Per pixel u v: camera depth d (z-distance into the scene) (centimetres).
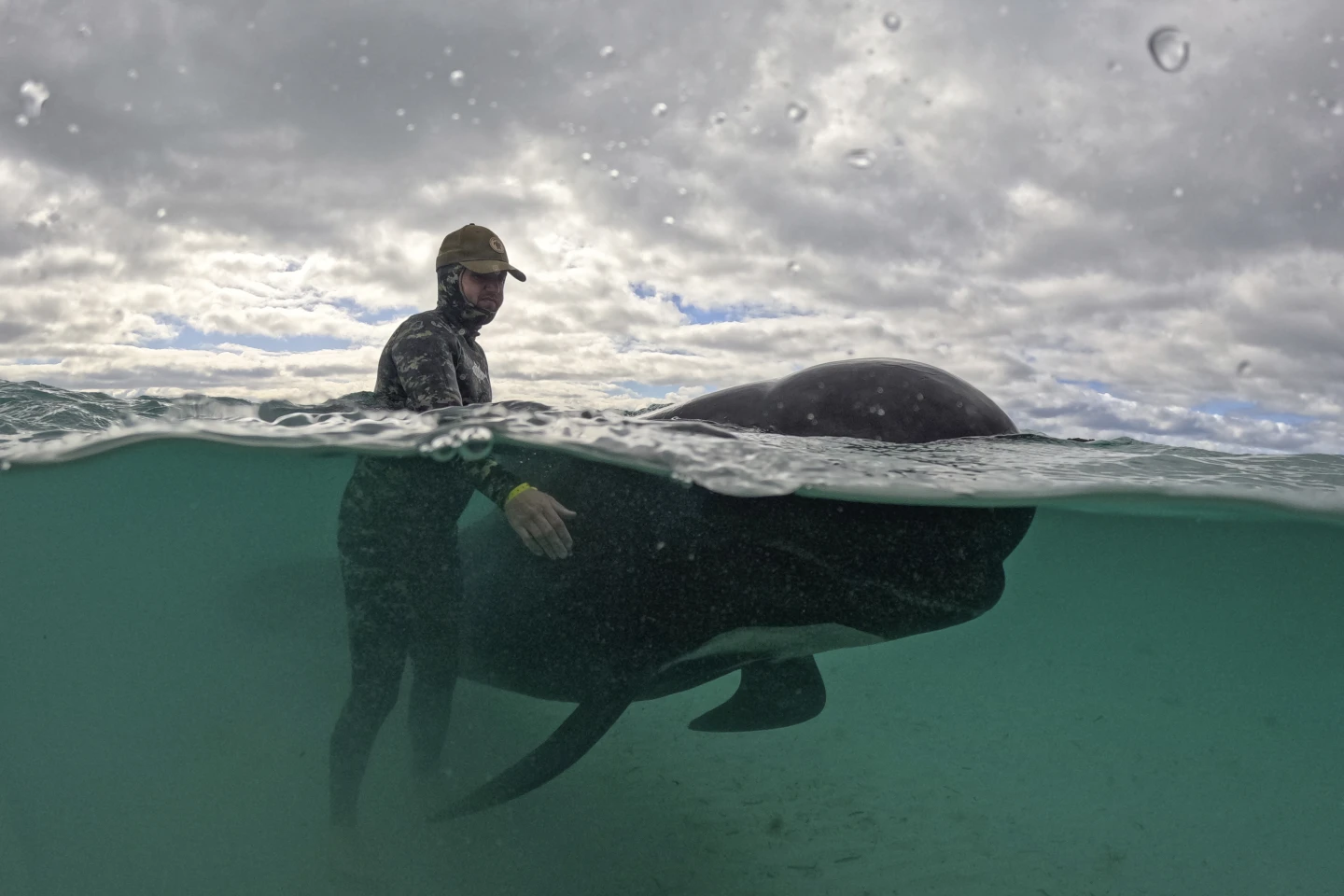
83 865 224
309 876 205
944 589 195
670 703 402
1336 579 539
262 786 252
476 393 238
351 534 219
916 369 227
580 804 259
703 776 307
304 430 239
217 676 318
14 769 290
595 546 212
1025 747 455
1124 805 345
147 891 211
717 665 223
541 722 253
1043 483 205
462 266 227
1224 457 340
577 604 217
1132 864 272
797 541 196
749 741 363
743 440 206
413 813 221
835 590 197
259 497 376
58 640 459
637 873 222
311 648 321
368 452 211
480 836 225
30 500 415
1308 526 351
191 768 266
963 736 455
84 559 483
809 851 250
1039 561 525
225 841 226
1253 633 968
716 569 201
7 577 529
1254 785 433
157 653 375
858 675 620
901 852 258
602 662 214
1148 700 849
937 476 185
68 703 353
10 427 335
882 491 180
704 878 224
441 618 221
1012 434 263
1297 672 1120
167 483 374
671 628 207
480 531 249
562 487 219
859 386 219
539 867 218
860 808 293
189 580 460
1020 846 275
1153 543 445
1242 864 288
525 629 226
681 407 242
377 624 217
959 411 220
